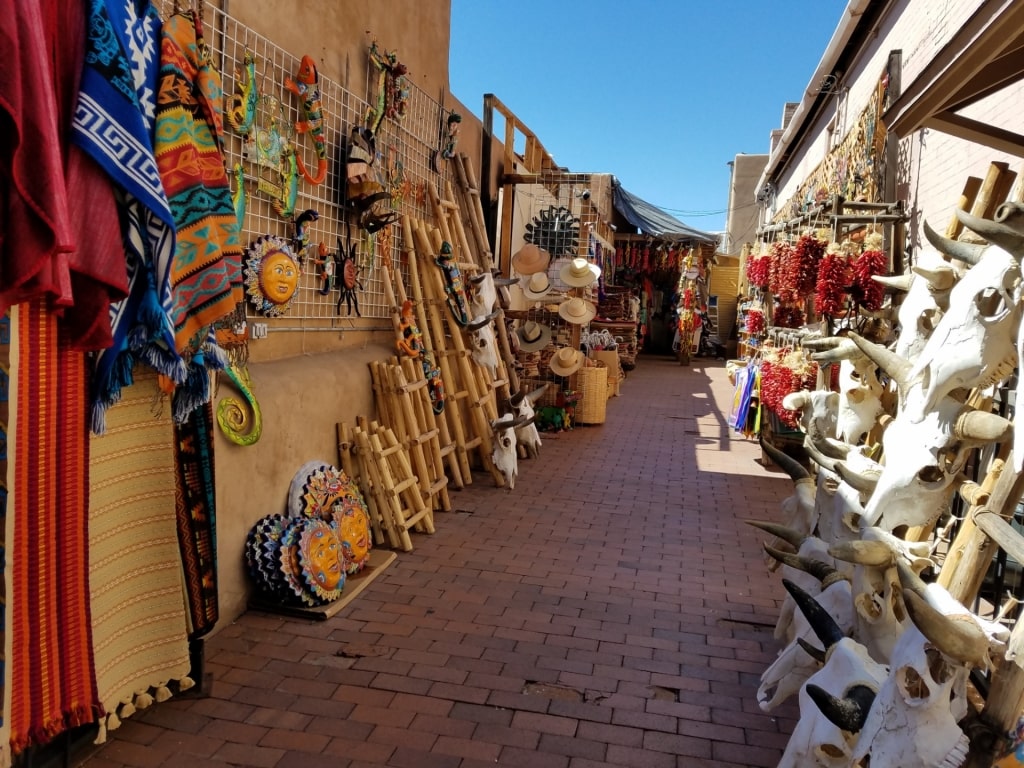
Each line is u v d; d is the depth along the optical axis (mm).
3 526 2283
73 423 2529
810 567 2701
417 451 5629
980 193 3938
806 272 6305
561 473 7535
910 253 6785
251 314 4203
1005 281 2273
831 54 9023
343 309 5410
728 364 11492
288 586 3967
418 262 6590
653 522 5973
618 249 20312
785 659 2852
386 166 5977
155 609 3004
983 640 1735
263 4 4223
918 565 2484
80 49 2361
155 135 2695
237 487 3947
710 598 4477
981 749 1934
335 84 5121
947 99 3744
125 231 2531
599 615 4188
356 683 3375
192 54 2877
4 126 2045
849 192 8492
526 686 3410
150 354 2646
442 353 6566
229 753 2852
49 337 2428
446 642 3797
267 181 4246
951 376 2494
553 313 10695
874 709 1941
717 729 3131
